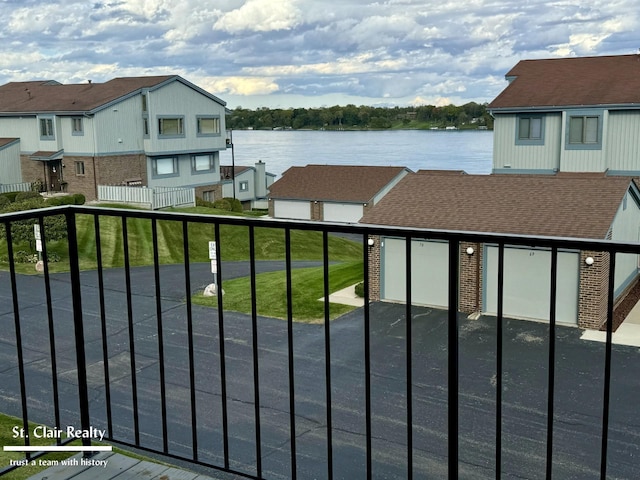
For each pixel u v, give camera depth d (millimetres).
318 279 19625
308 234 31203
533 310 15711
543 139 24594
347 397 10305
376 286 17391
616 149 23422
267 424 9109
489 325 15242
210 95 38656
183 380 10828
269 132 121688
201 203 35438
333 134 120188
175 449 8109
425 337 14242
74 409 9289
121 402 9734
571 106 23547
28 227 22109
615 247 2119
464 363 12469
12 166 36188
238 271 21953
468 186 18531
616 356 12922
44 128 35219
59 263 21125
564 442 8836
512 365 12391
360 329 14602
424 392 10742
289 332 2816
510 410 10023
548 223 15766
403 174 38656
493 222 16344
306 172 40156
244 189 46281
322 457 8062
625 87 23766
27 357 11719
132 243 24797
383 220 17375
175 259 23812
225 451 3098
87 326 14086
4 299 16281
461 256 16266
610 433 9172
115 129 34562
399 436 8797
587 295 14891
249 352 12562
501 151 25422
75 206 3338
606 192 16656
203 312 15516
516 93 25469
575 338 14227
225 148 40281
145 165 36062
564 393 10844
